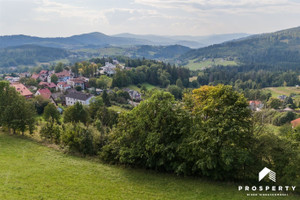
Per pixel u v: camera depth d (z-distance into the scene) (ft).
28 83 506.89
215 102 95.81
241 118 93.97
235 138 87.45
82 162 114.73
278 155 89.40
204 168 92.73
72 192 83.30
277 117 322.34
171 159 102.06
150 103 108.06
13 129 159.22
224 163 89.51
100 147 127.34
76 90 497.46
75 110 223.30
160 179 98.84
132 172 105.81
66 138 126.11
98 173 102.73
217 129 89.61
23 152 123.03
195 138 94.02
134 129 108.47
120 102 431.43
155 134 100.89
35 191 80.79
